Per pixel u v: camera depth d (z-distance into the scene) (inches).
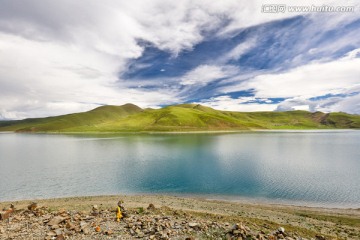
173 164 2536.9
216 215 903.1
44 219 666.8
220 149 3885.3
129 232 574.9
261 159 2856.8
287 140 5954.7
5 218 689.6
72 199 1309.1
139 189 1612.9
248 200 1362.0
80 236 547.8
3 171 2219.5
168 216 735.1
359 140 6077.8
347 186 1647.4
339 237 744.3
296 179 1859.0
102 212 761.0
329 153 3408.0
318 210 1166.3
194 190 1579.7
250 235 559.2
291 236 601.9
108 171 2188.7
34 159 2970.0
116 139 6279.5
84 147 4387.3
